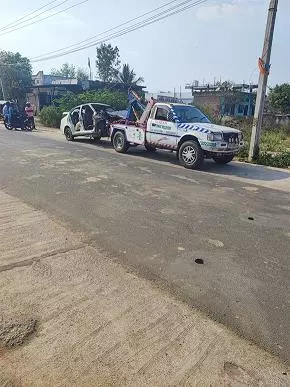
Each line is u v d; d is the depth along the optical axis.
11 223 5.21
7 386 2.38
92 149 13.19
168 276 3.88
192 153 10.06
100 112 14.66
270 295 3.59
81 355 2.67
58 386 2.39
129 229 5.18
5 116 20.92
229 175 9.58
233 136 10.17
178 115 10.66
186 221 5.62
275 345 2.87
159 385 2.43
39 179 7.94
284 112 32.66
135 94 12.29
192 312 3.25
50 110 24.52
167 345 2.81
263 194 7.60
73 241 4.68
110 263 4.11
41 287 3.55
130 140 12.06
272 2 10.74
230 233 5.20
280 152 14.38
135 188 7.54
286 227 5.55
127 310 3.23
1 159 10.20
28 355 2.65
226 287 3.71
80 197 6.68
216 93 35.16
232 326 3.08
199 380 2.48
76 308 3.23
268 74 11.38
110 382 2.43
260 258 4.42
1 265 3.96
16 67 44.75
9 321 3.02
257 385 2.47
